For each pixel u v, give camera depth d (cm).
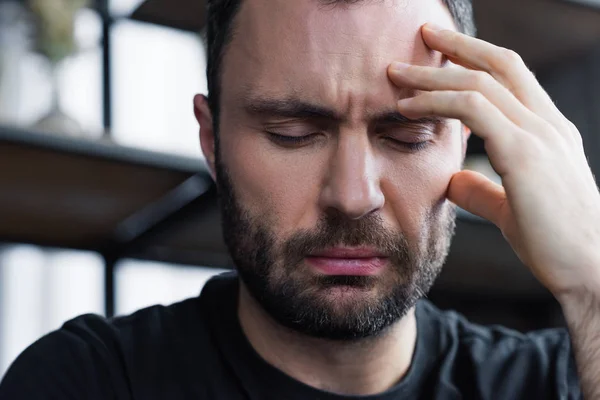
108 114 111
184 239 107
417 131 66
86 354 72
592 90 120
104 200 100
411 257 67
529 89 67
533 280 120
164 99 115
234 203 68
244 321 72
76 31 108
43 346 74
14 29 105
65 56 106
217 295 75
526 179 65
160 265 112
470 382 74
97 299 109
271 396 69
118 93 112
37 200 98
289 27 66
